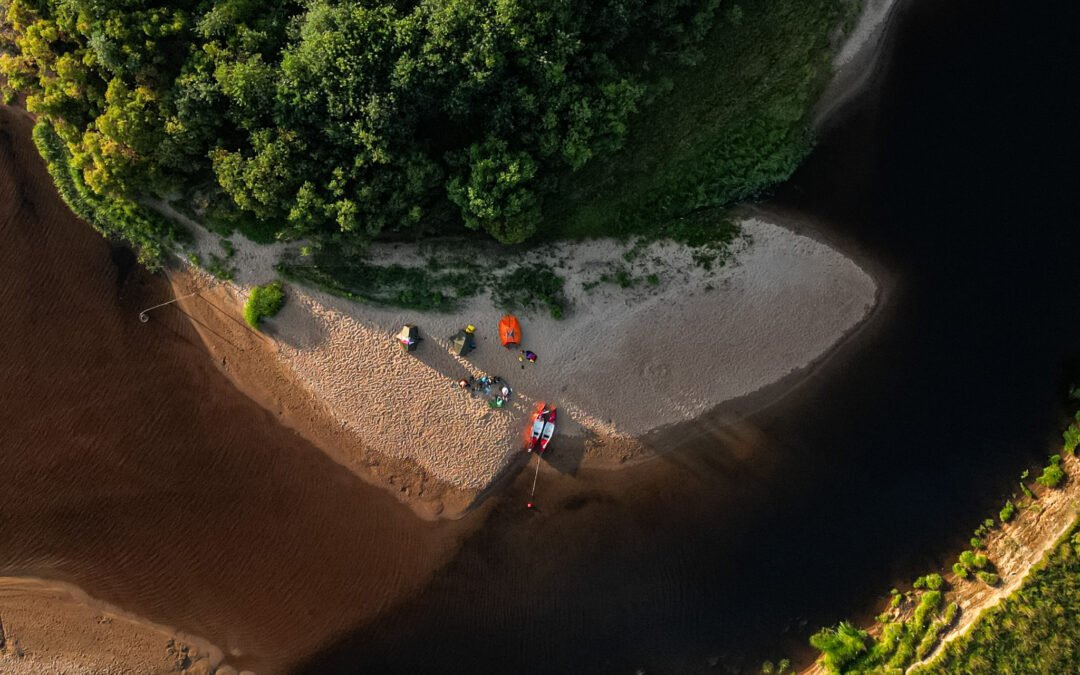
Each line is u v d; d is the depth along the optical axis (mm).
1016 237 33688
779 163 32969
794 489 34688
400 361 34281
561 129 28859
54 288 34781
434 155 30188
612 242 33406
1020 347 33906
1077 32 33031
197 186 31344
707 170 32906
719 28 30922
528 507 34969
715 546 34844
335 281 33781
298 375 34781
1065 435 33281
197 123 28219
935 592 33375
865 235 33875
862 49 33031
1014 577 32562
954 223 33812
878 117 33594
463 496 34906
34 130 33219
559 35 26312
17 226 34531
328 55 26203
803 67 32406
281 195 29500
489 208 28984
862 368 34438
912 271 33969
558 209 32656
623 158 32031
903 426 34469
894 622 33531
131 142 28078
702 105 31953
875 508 34531
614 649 34969
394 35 26422
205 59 27594
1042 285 33719
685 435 34781
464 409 34312
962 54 33406
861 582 34375
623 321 33750
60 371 35000
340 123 27656
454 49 26266
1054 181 33438
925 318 34125
